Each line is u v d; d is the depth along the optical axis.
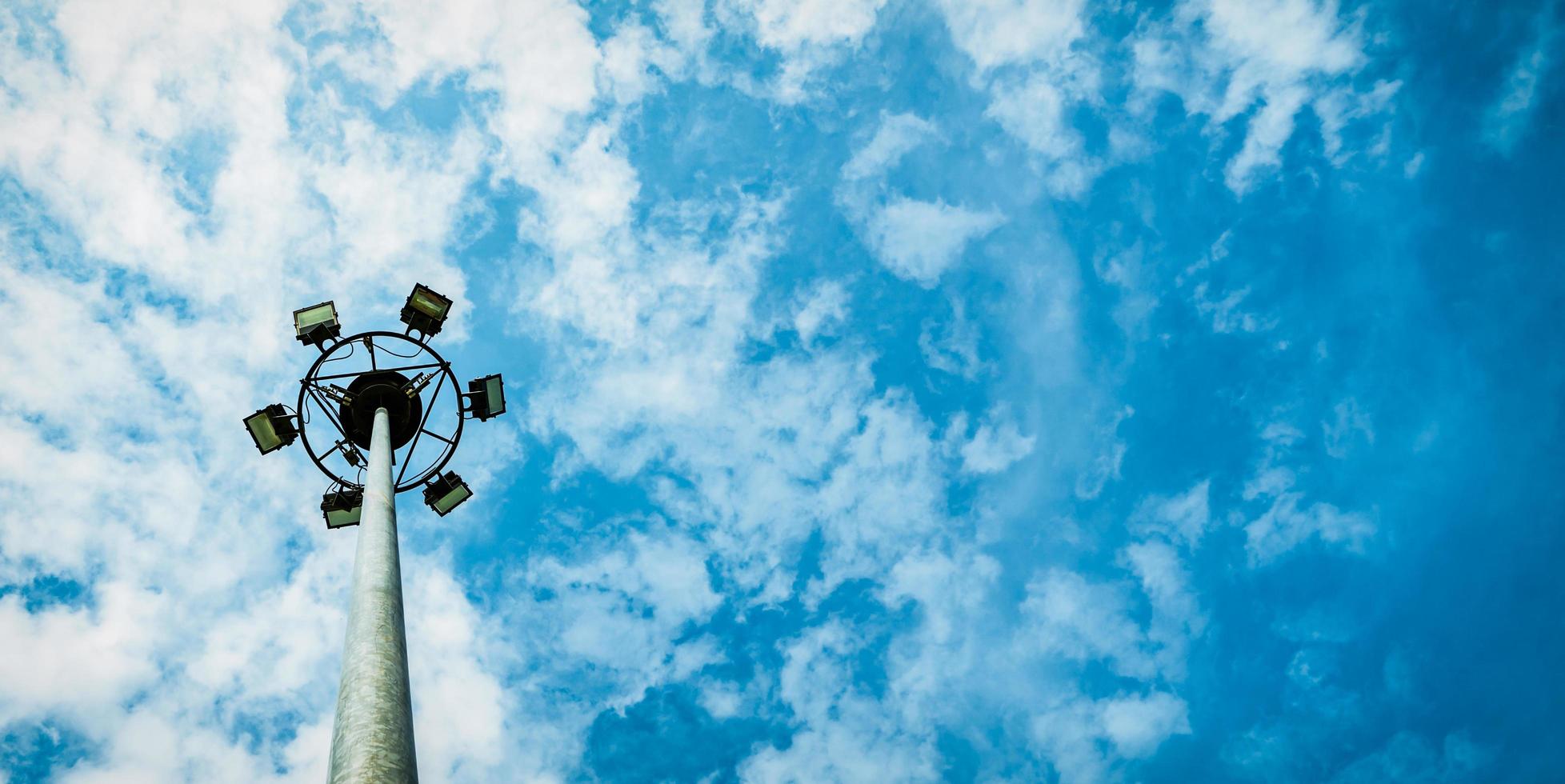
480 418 16.16
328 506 14.75
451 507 15.51
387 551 9.13
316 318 15.23
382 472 11.21
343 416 15.23
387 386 15.20
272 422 14.99
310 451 14.95
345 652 7.41
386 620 7.80
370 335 15.50
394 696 6.91
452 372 15.80
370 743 6.29
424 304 15.73
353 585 8.46
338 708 6.79
